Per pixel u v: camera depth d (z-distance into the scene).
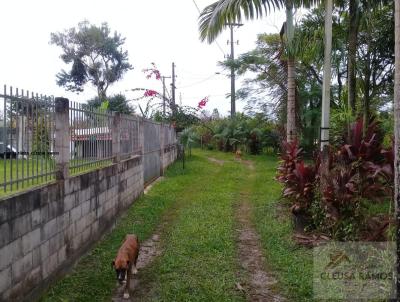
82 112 6.34
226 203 9.83
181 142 22.20
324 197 6.15
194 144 30.83
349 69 9.76
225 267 5.51
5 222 3.84
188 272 5.32
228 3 8.05
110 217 7.58
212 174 15.78
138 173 10.46
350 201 5.90
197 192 11.58
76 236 5.75
